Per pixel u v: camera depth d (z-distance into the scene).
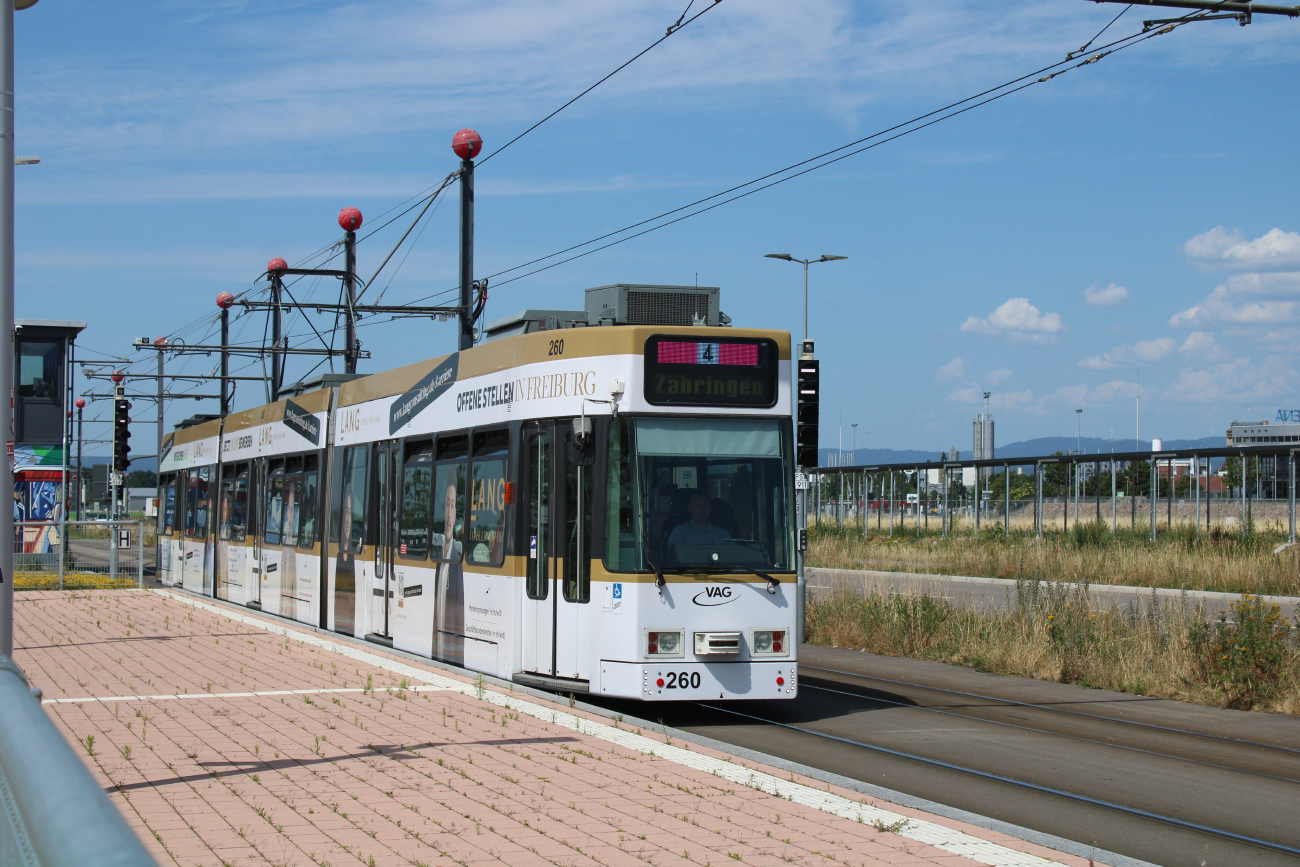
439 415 14.20
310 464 19.05
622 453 11.05
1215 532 34.25
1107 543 36.00
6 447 8.23
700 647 10.82
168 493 30.66
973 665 15.82
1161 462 42.25
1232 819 7.86
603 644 10.92
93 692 11.29
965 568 34.94
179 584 28.38
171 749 8.56
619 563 10.91
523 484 12.04
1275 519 38.00
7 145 8.26
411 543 14.73
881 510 52.78
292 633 16.58
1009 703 12.77
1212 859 6.93
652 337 11.19
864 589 20.89
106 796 2.11
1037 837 6.67
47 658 13.96
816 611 19.53
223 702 10.69
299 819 6.62
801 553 18.78
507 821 6.62
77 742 8.77
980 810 7.99
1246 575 28.56
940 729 11.05
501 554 12.32
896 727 11.14
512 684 11.84
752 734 10.74
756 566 11.11
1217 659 13.12
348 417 17.45
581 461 10.99
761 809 6.97
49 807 2.09
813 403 18.36
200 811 6.77
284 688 11.54
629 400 11.11
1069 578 31.59
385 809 6.86
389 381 16.00
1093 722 11.62
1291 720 11.85
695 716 11.77
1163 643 14.43
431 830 6.42
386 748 8.63
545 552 11.68
